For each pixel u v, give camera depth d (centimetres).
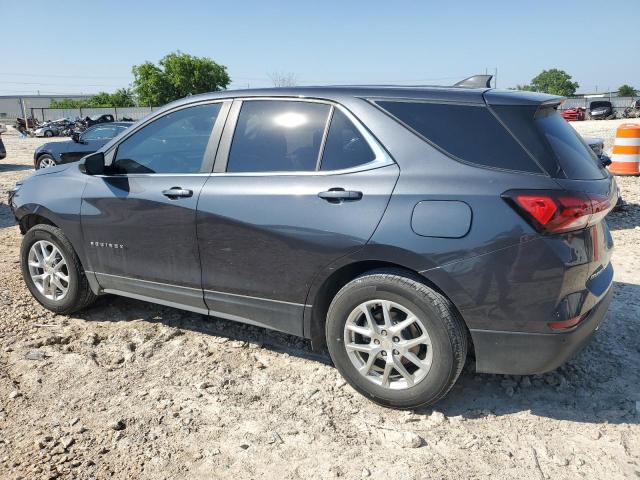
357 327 315
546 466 270
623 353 379
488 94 302
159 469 272
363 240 300
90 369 367
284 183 330
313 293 326
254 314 353
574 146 307
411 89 320
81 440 294
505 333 283
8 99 9369
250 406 325
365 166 311
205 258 361
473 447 285
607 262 327
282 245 327
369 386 317
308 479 265
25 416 314
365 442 291
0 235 747
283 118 345
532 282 274
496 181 280
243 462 277
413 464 273
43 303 456
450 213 283
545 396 330
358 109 321
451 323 287
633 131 1061
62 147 1329
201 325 434
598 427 300
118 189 396
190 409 321
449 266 283
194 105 382
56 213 427
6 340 406
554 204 268
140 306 471
